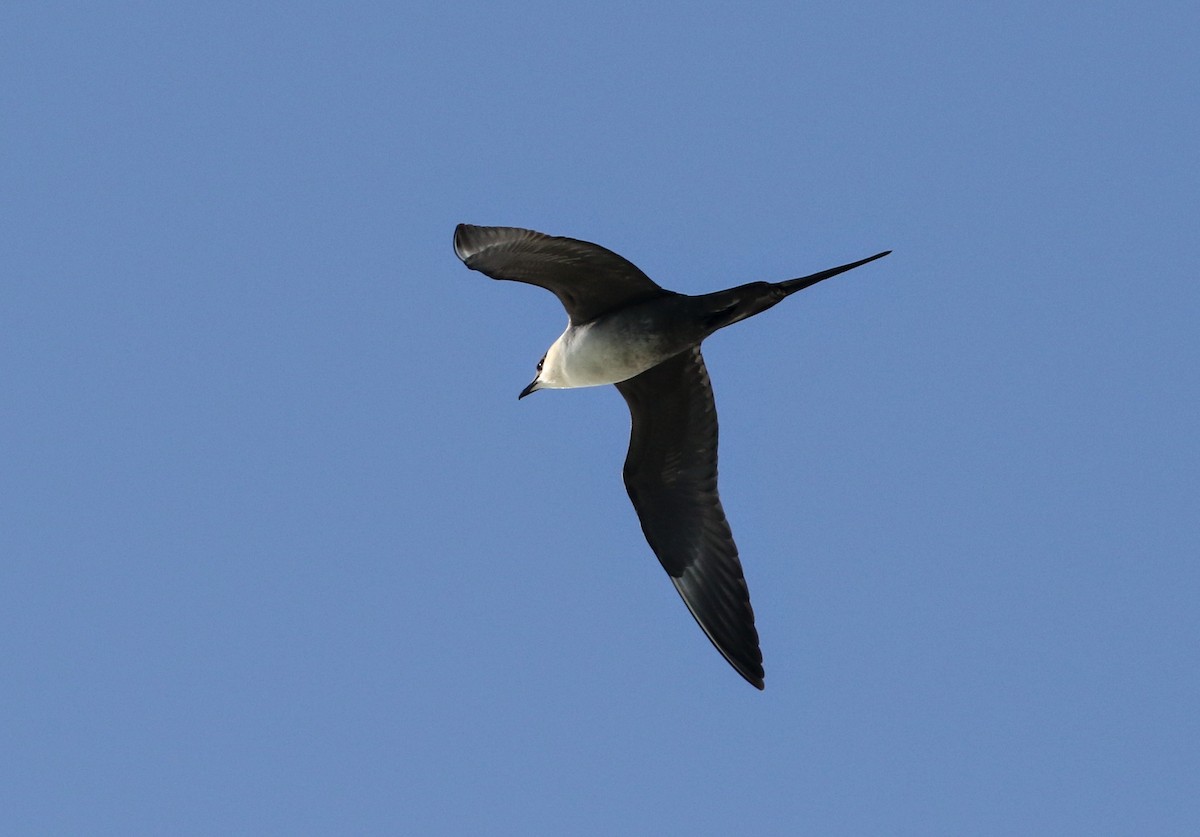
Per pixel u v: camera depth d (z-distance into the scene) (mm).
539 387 17359
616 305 16234
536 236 15000
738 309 15727
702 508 17734
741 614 17625
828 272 15539
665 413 17344
